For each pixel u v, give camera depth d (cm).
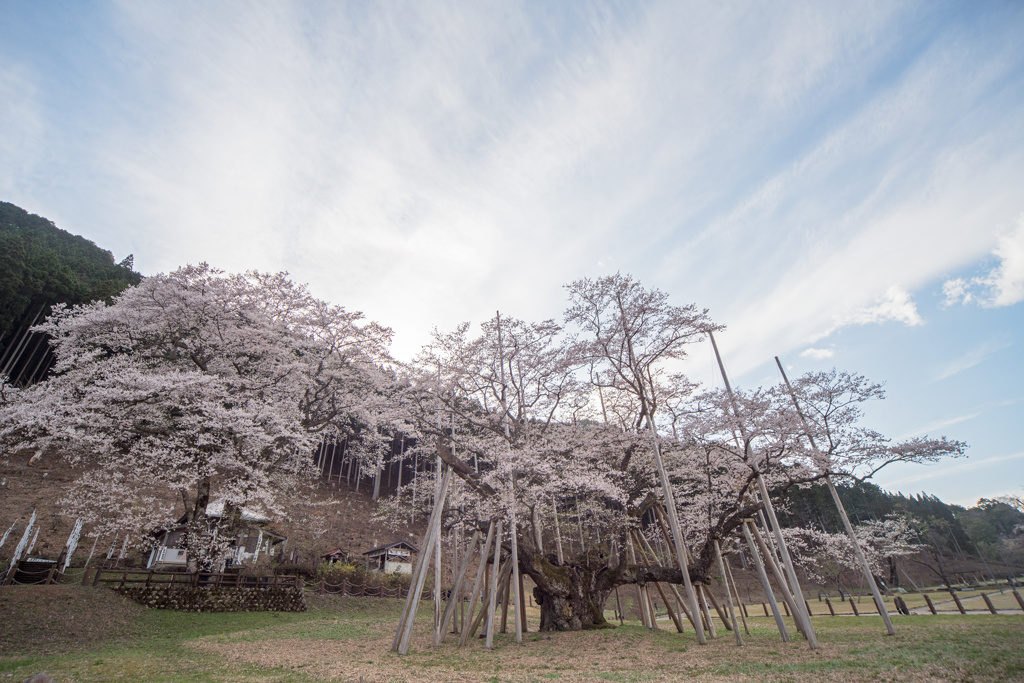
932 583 5156
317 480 5166
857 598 3816
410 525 5147
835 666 979
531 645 1391
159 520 2195
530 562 1659
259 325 2423
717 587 4497
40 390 2194
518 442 1755
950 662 930
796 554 2520
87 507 2388
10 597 1570
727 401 1611
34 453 3588
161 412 2258
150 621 1734
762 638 1498
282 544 3431
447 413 1920
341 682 952
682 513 2062
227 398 2167
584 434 1981
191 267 2353
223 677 997
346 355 2461
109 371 2230
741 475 1833
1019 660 896
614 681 927
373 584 2964
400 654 1277
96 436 2002
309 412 2500
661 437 1767
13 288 4106
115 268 6350
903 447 1425
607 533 1939
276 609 2186
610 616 2919
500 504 1573
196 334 2470
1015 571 5762
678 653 1232
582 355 1791
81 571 2327
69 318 2484
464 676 1008
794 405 1555
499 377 1859
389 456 6556
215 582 2138
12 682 928
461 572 1590
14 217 8050
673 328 1791
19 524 2762
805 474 1664
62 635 1428
